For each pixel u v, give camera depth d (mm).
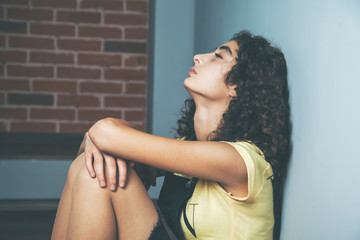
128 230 934
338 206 746
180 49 2184
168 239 958
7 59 2639
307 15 903
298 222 927
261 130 992
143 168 1163
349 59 714
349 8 716
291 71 999
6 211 2000
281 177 1048
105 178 926
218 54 1084
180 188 1037
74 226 899
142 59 2750
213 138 1057
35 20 2637
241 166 875
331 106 780
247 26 1343
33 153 2219
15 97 2672
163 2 2148
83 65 2711
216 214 920
